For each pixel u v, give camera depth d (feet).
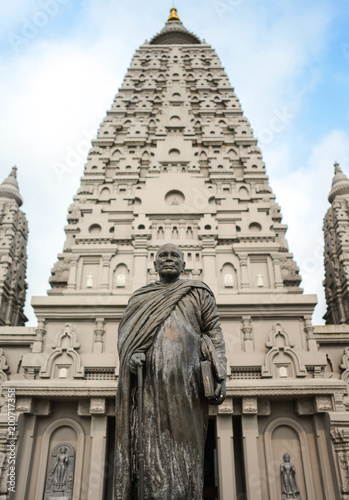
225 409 43.88
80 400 45.52
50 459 44.37
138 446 14.35
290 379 45.60
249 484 41.73
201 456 14.64
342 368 52.54
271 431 45.70
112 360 47.93
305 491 43.16
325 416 44.32
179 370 15.05
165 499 13.52
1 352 52.60
